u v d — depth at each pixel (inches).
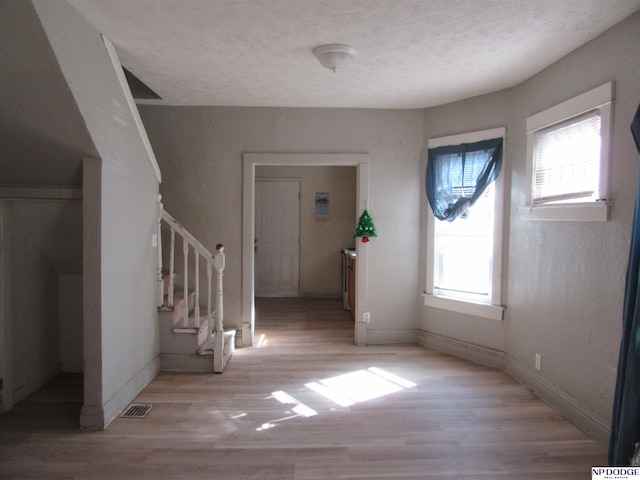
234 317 174.9
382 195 174.2
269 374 142.8
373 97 156.5
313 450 95.3
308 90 148.6
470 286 159.5
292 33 102.7
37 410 113.6
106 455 92.4
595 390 100.7
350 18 95.0
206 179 171.5
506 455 93.9
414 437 101.4
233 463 89.9
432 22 96.6
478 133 151.9
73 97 86.9
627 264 88.5
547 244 121.0
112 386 109.7
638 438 76.8
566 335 112.0
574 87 110.9
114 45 108.9
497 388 131.4
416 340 178.1
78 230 120.0
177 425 106.3
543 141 125.5
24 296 121.3
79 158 100.9
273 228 277.3
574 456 93.7
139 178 126.3
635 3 86.7
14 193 108.3
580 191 108.3
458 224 162.1
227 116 170.6
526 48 110.2
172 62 121.8
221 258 142.8
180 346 144.8
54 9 79.4
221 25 98.0
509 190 144.3
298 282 278.8
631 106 91.4
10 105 87.5
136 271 124.8
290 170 276.2
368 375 142.3
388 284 176.2
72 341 139.9
